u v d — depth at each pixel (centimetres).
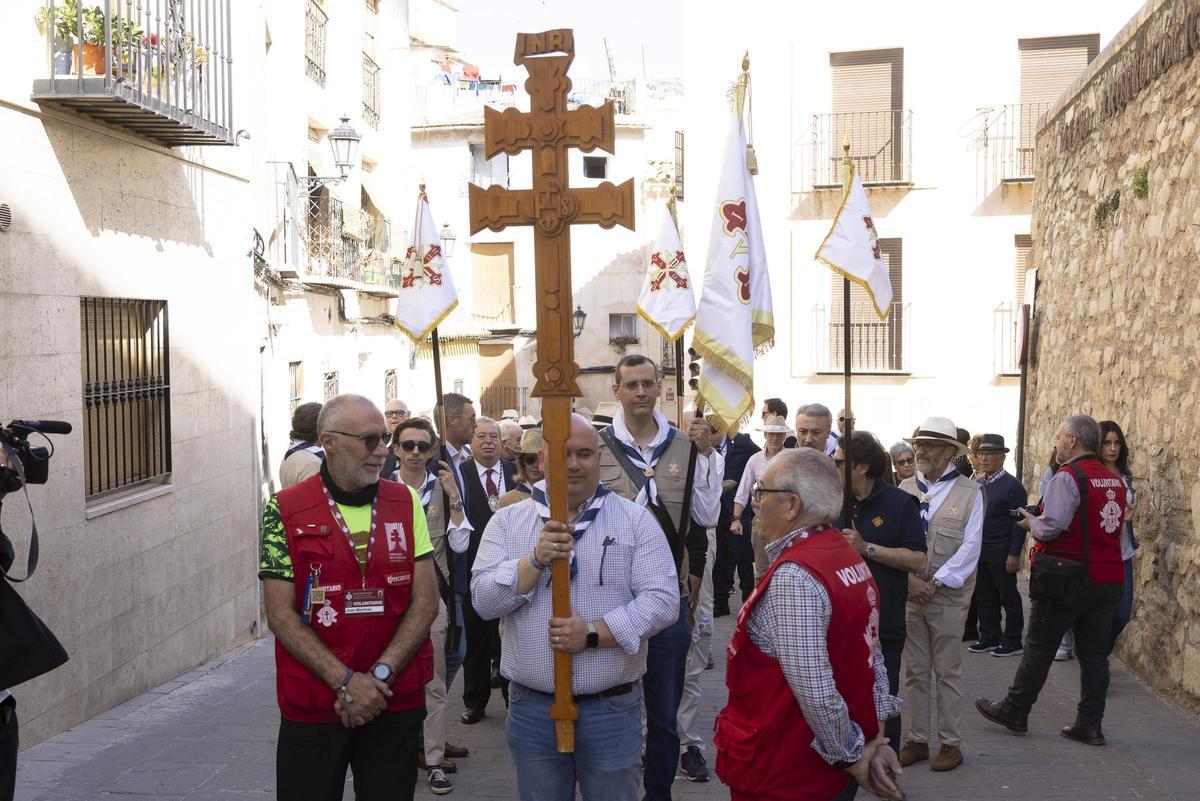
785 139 2077
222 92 1028
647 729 518
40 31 746
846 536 558
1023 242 2019
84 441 809
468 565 715
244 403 1123
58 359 754
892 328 2064
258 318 1307
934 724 739
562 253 405
